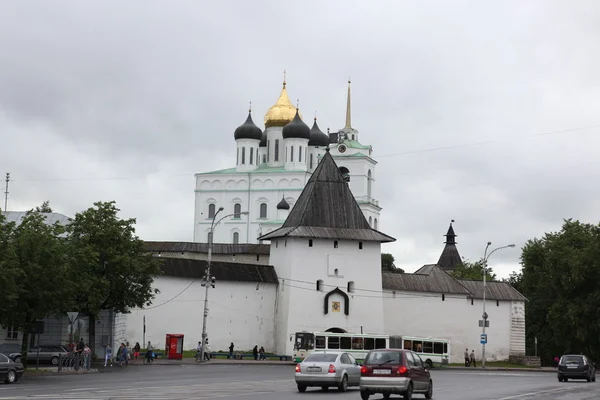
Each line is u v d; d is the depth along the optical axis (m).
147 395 32.59
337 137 176.38
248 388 39.22
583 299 95.00
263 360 81.25
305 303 89.25
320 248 90.69
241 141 159.00
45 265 51.16
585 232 103.56
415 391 33.53
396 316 92.81
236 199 155.38
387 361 33.22
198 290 84.75
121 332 77.44
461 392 39.44
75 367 53.84
